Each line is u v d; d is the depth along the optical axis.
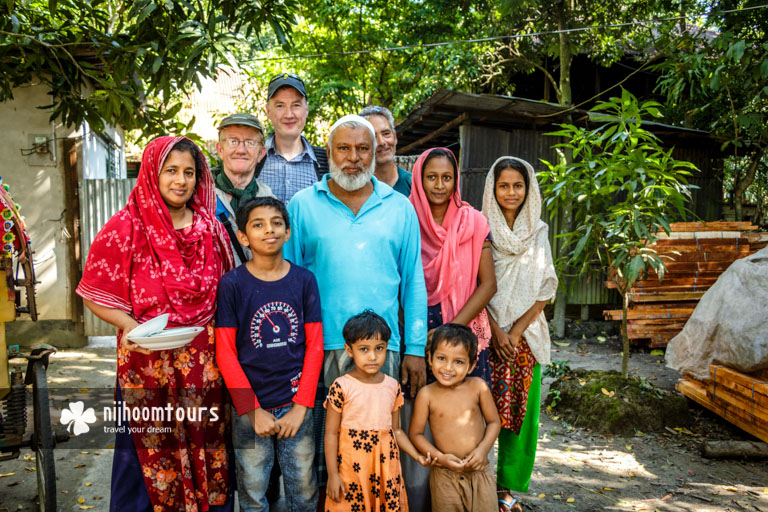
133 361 2.23
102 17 4.61
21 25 4.27
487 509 2.47
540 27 9.59
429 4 11.40
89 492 3.21
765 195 10.78
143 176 2.24
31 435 2.74
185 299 2.25
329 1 12.12
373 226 2.54
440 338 2.52
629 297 6.61
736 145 7.09
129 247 2.22
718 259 6.51
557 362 5.33
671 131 7.68
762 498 3.24
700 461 3.74
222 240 2.47
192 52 3.67
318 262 2.55
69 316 6.82
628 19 9.38
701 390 4.44
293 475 2.39
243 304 2.31
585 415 4.37
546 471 3.59
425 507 2.68
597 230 4.78
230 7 3.86
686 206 8.32
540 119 7.65
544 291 3.10
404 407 2.71
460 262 2.76
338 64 13.28
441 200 2.76
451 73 10.48
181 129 4.86
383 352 2.36
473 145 7.45
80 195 6.78
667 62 7.23
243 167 2.86
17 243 2.66
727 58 6.19
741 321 4.04
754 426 3.82
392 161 3.23
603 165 4.59
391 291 2.56
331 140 2.55
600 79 11.89
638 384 4.55
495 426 2.57
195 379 2.28
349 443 2.37
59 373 5.64
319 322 2.42
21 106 6.57
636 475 3.53
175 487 2.29
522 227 3.08
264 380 2.31
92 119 4.64
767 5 5.98
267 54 12.05
